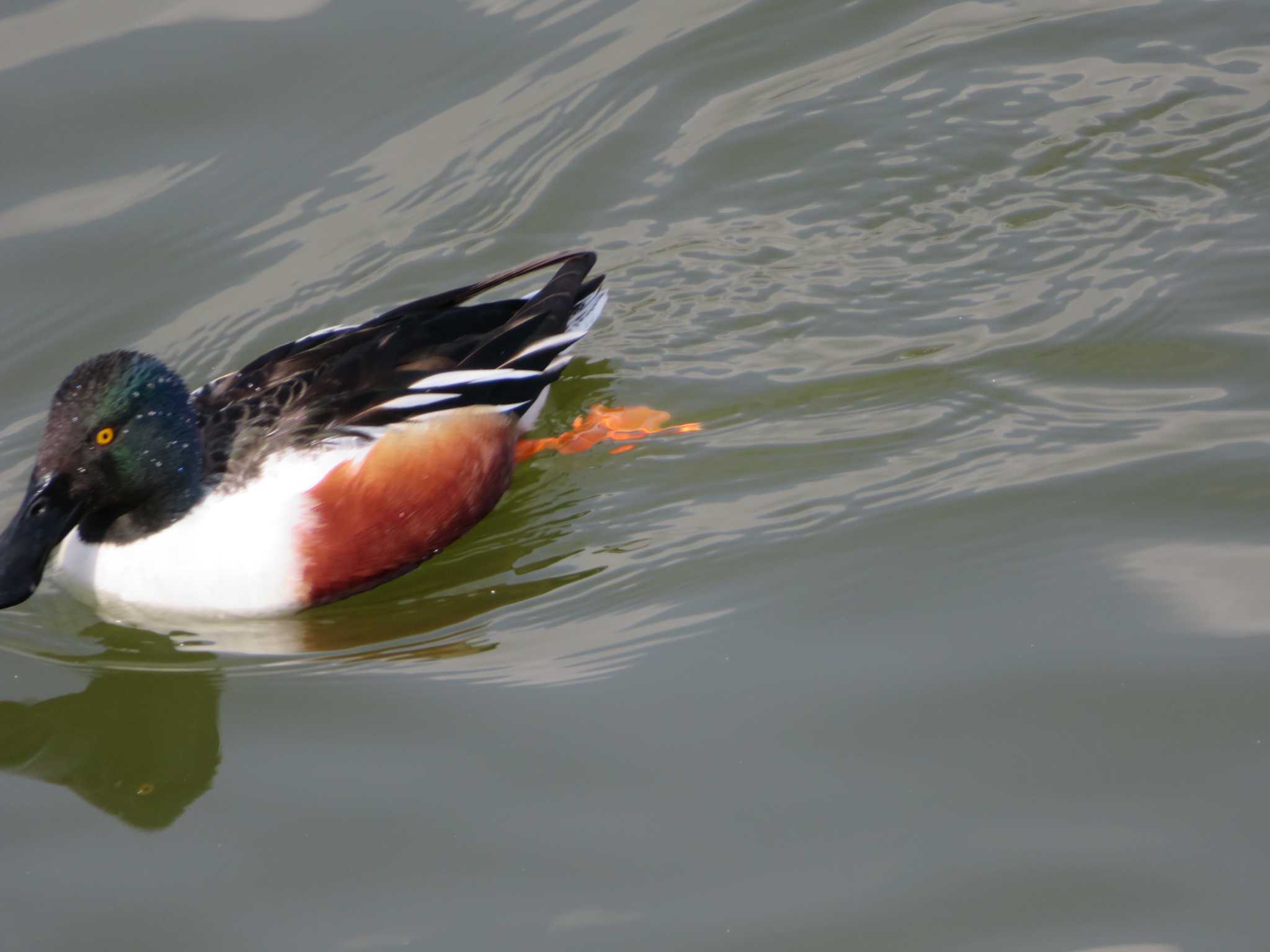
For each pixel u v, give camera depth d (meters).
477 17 17.58
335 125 16.33
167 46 17.05
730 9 17.64
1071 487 12.06
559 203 15.63
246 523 11.52
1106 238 14.70
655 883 9.05
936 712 10.12
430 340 12.45
